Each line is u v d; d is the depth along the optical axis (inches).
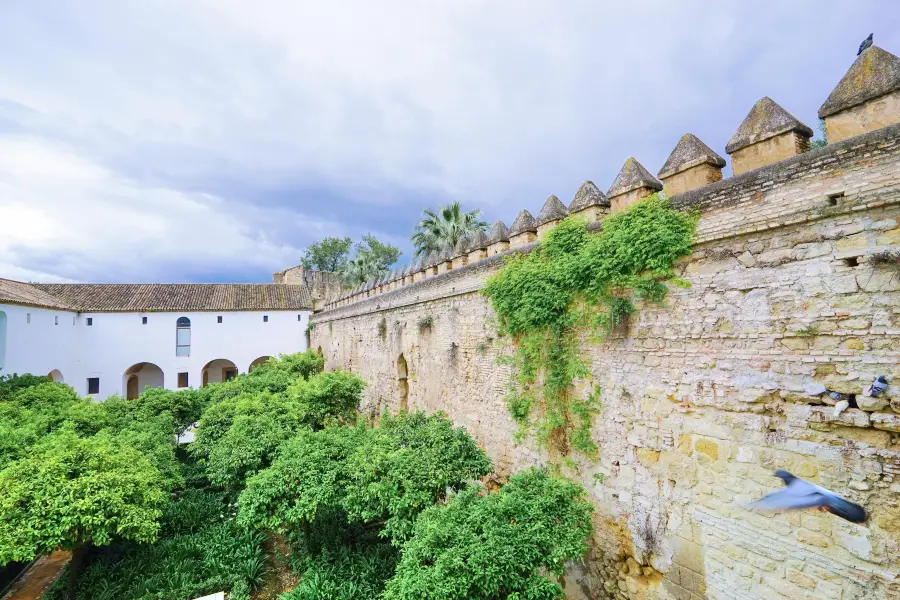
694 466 274.2
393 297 751.7
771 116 252.7
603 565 333.4
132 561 437.1
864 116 217.2
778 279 237.5
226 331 1349.7
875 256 201.2
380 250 2207.2
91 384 1221.1
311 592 369.4
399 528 316.5
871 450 201.6
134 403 762.2
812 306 223.6
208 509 552.7
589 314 349.7
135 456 433.4
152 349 1279.5
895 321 195.8
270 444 489.4
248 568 432.1
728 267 260.8
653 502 297.9
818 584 215.9
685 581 277.0
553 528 267.0
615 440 328.2
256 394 747.4
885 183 201.2
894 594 191.9
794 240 232.1
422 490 332.5
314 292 1491.1
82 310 1211.2
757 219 246.5
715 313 266.2
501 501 279.1
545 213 411.5
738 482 250.7
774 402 237.1
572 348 365.7
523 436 420.8
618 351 327.6
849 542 206.5
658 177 313.7
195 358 1316.4
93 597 392.8
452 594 227.0
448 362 563.8
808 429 222.8
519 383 425.7
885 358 197.9
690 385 278.1
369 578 394.3
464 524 264.8
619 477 323.9
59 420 569.9
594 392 345.4
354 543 457.7
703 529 267.7
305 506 362.6
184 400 797.9
